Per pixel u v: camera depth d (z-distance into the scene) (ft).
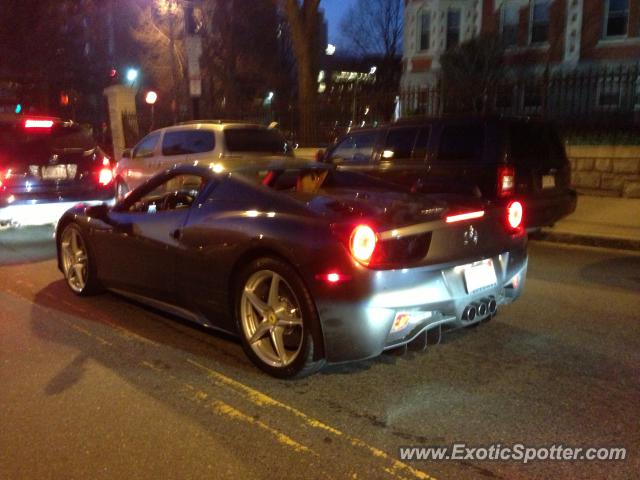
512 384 13.66
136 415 12.42
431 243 13.35
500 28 79.10
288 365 13.61
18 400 13.12
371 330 12.59
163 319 18.43
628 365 14.65
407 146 28.86
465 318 14.02
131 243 17.71
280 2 83.61
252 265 14.06
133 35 103.19
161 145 35.47
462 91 47.37
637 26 69.62
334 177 17.49
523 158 26.27
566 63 73.61
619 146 38.86
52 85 88.94
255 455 10.91
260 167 16.66
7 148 27.81
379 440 11.36
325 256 12.67
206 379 14.10
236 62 108.17
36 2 80.59
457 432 11.62
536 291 21.04
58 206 28.71
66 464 10.71
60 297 20.77
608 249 28.35
